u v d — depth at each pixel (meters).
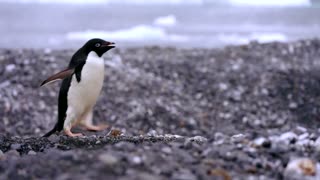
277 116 20.81
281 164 8.95
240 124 20.23
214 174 7.99
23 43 41.31
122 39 46.62
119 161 8.21
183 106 21.55
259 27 56.34
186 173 7.98
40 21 61.19
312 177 8.23
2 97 20.69
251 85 23.97
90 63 13.29
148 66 26.17
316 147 10.08
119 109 20.61
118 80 23.41
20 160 9.51
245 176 8.12
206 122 20.23
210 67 26.44
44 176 7.95
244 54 29.17
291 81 24.17
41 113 19.92
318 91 23.14
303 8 81.94
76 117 13.62
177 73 25.39
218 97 22.78
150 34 50.12
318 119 20.48
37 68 23.97
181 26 58.31
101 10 78.38
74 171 7.86
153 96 22.20
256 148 9.62
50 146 11.93
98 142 11.80
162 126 19.62
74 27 55.62
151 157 8.56
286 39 44.03
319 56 29.16
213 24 60.78
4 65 24.09
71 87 13.31
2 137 12.89
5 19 61.66
